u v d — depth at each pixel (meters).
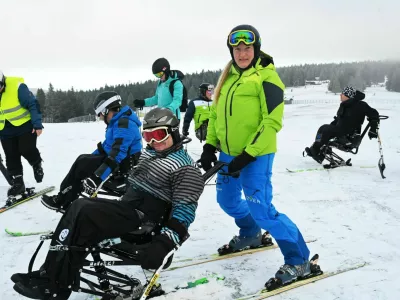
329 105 32.62
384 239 4.23
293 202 5.56
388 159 8.64
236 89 3.09
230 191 3.52
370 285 3.24
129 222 2.59
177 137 2.79
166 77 6.78
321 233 4.40
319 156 7.71
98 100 4.31
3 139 5.32
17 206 5.36
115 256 2.68
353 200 5.61
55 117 70.06
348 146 7.52
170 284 3.26
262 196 3.16
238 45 2.99
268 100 2.98
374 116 7.06
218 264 3.66
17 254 3.90
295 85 130.00
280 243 3.25
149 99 7.41
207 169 3.41
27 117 5.33
